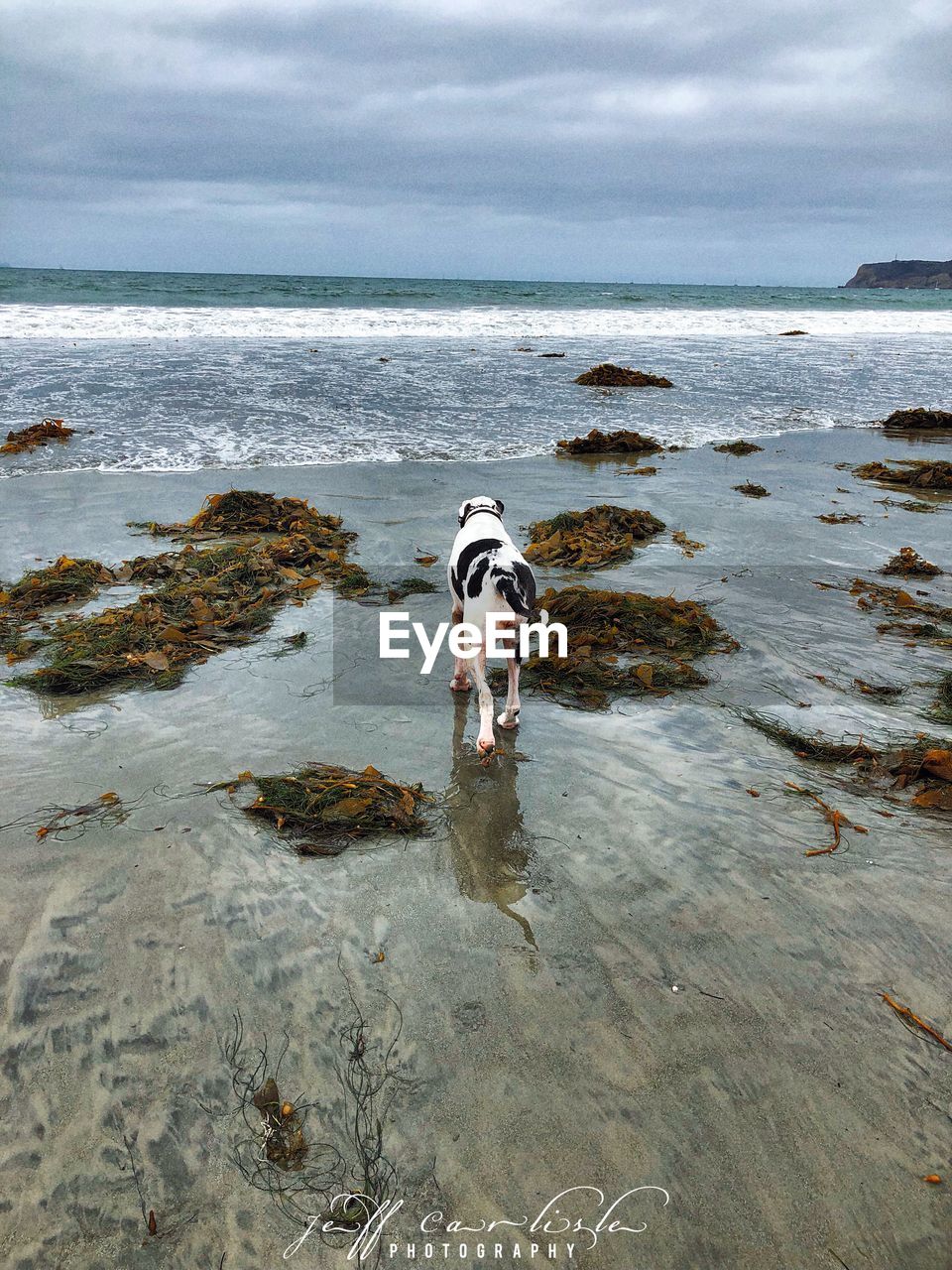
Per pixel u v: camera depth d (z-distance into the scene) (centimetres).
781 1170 254
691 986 320
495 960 330
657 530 921
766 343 3030
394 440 1326
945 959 335
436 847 399
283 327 2847
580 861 390
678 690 569
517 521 948
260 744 487
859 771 469
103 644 592
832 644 640
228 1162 253
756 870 386
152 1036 294
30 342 2203
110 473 1077
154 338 2438
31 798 426
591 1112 269
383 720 522
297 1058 287
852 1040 299
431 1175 250
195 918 348
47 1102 269
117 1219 237
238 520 891
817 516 996
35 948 329
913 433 1567
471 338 2848
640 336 3175
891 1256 233
